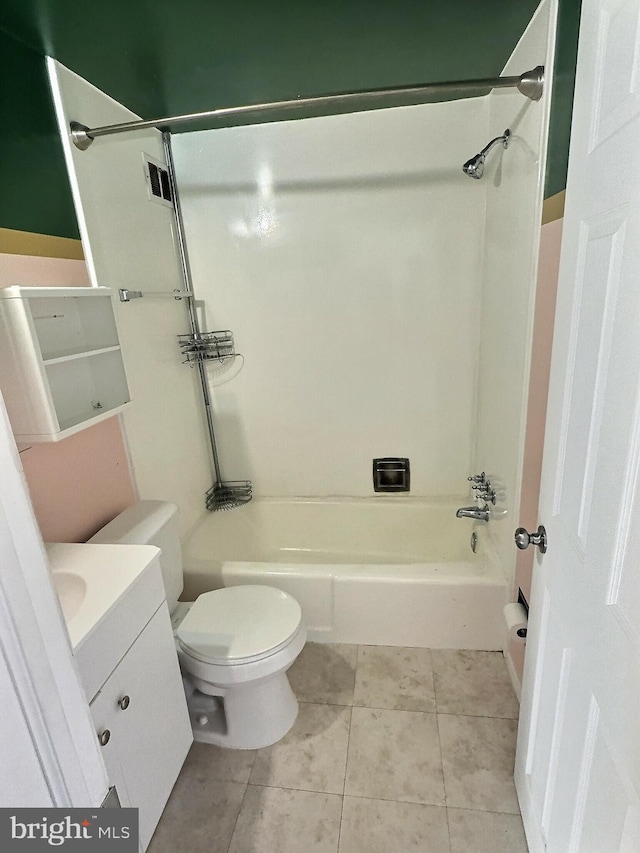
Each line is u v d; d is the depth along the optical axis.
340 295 2.40
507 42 1.56
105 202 1.75
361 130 2.16
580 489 0.87
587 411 0.84
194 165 2.29
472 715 1.70
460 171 2.16
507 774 1.49
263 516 2.73
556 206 1.28
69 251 1.55
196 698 1.73
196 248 2.40
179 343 2.36
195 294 2.47
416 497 2.68
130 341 1.92
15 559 0.45
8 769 0.44
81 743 0.54
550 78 1.30
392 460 2.63
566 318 0.93
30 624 0.46
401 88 1.42
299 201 2.29
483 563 2.01
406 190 2.22
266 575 2.02
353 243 2.32
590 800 0.84
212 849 1.33
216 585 2.06
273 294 2.43
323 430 2.64
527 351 1.56
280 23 1.37
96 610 1.07
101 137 1.71
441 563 2.03
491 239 2.06
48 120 1.46
